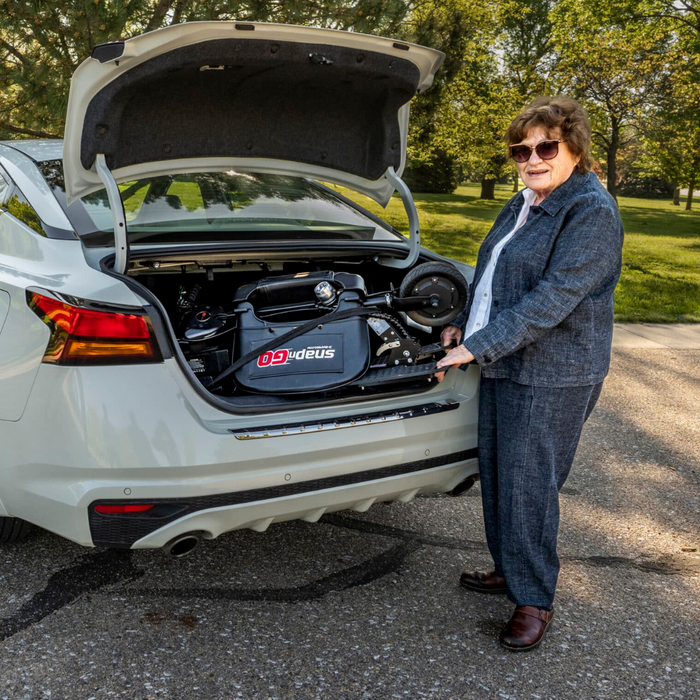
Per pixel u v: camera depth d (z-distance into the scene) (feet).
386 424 7.80
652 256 46.16
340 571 9.14
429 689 7.02
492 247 8.24
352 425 7.60
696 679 7.36
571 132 7.30
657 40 54.65
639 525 10.80
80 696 6.67
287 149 9.49
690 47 57.82
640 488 12.08
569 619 8.32
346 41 7.77
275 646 7.57
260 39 7.48
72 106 7.52
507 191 149.38
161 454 6.87
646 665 7.54
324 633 7.84
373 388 8.21
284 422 7.45
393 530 10.32
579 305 7.42
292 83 8.46
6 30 22.09
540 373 7.50
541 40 83.82
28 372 7.14
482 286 8.16
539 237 7.50
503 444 7.82
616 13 58.80
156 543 7.12
